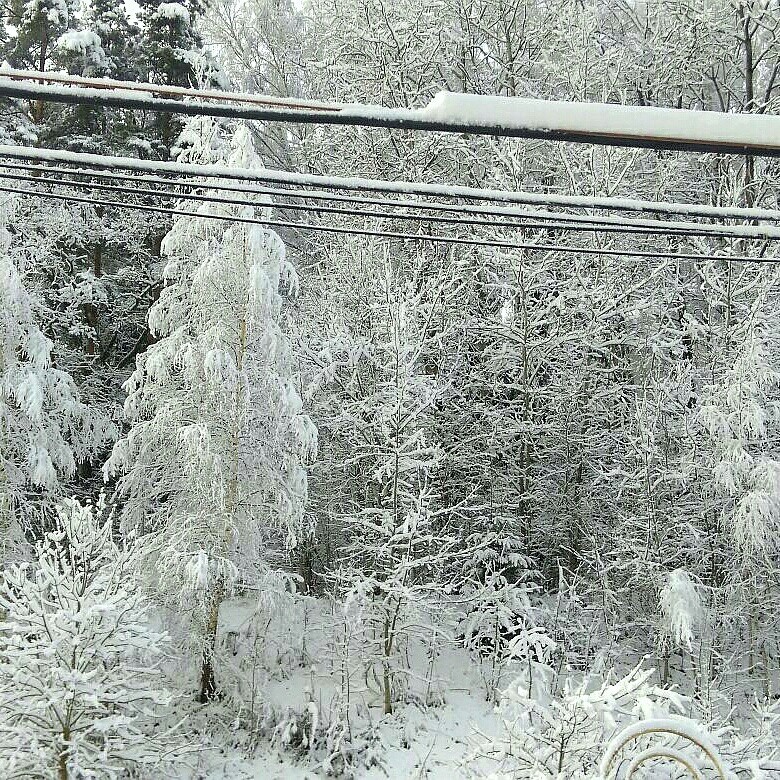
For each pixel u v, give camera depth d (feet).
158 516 47.39
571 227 12.92
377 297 54.49
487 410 55.98
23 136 61.98
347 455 57.47
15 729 29.60
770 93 63.10
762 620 48.80
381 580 52.65
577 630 48.60
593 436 55.57
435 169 64.64
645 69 64.34
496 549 55.62
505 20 66.18
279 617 48.67
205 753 39.83
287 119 9.92
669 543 50.01
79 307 66.90
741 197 55.16
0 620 40.70
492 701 45.50
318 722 41.96
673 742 24.90
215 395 45.03
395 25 64.90
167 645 40.06
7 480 47.21
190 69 67.41
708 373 53.67
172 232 45.62
